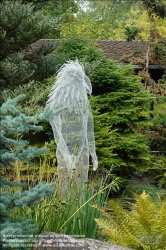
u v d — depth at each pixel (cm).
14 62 1357
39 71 1439
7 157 396
